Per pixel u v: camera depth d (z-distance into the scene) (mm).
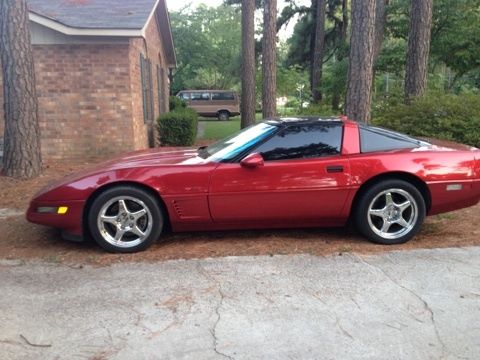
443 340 2951
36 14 8961
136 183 4406
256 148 4562
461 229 5195
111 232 4484
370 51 8727
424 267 4098
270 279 3848
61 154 10039
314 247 4594
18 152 7621
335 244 4688
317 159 4555
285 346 2877
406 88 11617
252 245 4660
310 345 2889
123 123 10031
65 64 9719
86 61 9742
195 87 44781
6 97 7539
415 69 11391
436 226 5336
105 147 10094
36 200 4430
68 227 4426
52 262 4238
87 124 9977
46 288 3697
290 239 4852
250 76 16828
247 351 2824
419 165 4598
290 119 4848
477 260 4258
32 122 7695
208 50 42031
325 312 3297
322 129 4672
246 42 16609
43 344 2908
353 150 4637
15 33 7367
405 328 3088
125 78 9875
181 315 3258
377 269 4051
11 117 7566
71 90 9828
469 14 16828
